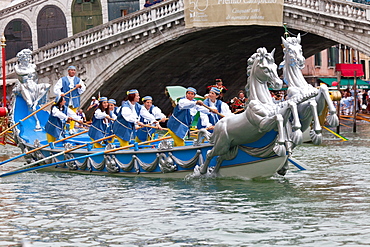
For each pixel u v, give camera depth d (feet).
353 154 81.10
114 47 146.41
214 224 44.52
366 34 122.21
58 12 172.35
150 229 43.70
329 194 53.42
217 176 59.93
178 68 165.58
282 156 56.03
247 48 169.37
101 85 149.18
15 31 176.14
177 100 68.74
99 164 68.08
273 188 56.13
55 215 48.44
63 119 75.46
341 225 43.39
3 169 77.15
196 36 143.84
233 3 131.13
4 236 42.91
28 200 54.49
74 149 70.33
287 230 42.60
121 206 50.90
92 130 76.48
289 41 60.80
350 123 140.56
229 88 195.52
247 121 55.62
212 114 68.08
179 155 61.62
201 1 133.49
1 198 55.72
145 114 71.05
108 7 168.76
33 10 173.88
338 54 227.61
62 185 61.93
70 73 89.71
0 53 176.14
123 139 69.77
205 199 52.34
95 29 146.61
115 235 42.47
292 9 128.88
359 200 50.88
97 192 57.36
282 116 54.39
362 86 185.78
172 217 46.75
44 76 153.38
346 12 123.24
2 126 96.63
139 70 153.69
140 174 64.90
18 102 85.30
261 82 55.88
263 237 41.19
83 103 151.43
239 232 42.39
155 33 142.00
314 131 56.65
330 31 126.21
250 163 57.82
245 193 54.19
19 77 84.58
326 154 81.66
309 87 60.13
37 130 82.84
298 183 58.54
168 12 139.33
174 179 62.08
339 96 90.17
